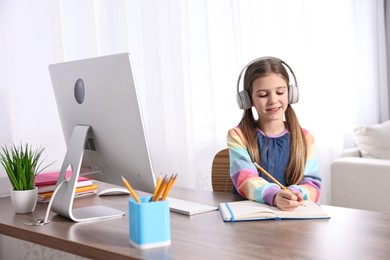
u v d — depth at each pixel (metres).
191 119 3.08
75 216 1.59
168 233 1.26
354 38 4.46
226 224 1.45
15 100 2.31
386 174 3.16
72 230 1.44
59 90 1.77
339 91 4.25
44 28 2.39
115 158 1.60
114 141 1.57
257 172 1.83
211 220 1.50
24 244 2.03
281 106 1.82
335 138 4.14
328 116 4.09
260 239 1.29
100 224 1.50
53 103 2.44
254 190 1.68
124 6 2.78
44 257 2.02
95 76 1.56
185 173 3.04
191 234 1.35
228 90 3.37
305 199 1.72
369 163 3.25
